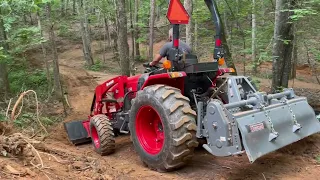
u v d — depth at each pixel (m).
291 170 4.45
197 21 13.04
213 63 5.00
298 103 4.74
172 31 4.86
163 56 5.23
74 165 4.41
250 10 8.62
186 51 5.24
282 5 6.66
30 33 7.95
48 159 4.46
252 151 3.88
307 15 6.41
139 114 4.96
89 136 6.65
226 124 3.99
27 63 14.08
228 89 4.58
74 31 33.19
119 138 6.86
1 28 7.77
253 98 4.36
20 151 4.08
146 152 4.86
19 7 5.89
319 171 4.39
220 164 4.80
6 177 3.41
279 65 7.05
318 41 8.04
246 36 11.03
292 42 6.96
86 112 9.95
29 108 8.89
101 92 6.72
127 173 4.56
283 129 4.35
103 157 5.67
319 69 14.41
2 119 6.36
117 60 25.19
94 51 29.95
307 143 5.27
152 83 5.19
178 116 4.34
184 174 4.53
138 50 23.75
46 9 10.25
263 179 4.20
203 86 5.28
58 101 10.59
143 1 24.50
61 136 7.17
